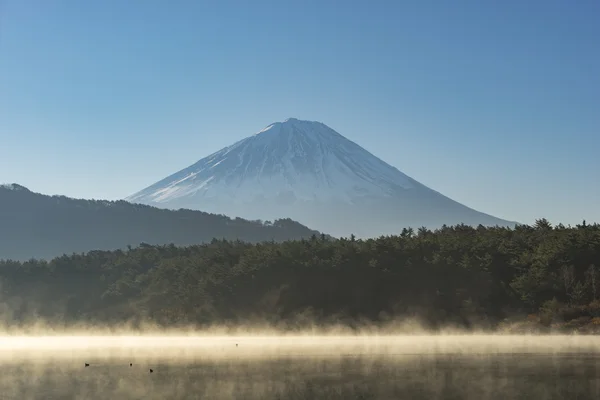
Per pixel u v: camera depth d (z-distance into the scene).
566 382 52.25
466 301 105.88
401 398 47.34
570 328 94.25
